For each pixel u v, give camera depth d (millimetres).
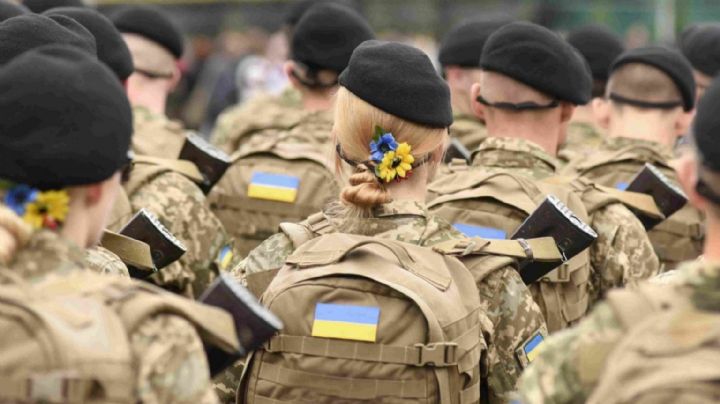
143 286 7246
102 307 6895
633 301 6898
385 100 9594
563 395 7012
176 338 6941
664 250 15180
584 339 6980
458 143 15008
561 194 11922
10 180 7105
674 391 6387
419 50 9938
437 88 9773
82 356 6633
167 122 15930
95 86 7188
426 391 8930
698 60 17938
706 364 6414
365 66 9703
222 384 9969
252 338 7633
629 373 6586
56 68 7133
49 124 7047
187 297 12602
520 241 10172
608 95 15531
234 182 14766
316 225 10047
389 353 8906
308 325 9055
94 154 7109
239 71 36500
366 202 9570
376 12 38250
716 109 6902
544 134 12531
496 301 9883
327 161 14578
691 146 7117
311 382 9023
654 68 15039
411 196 9836
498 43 12477
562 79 12367
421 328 8945
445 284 9203
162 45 16266
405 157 9555
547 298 11609
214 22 40875
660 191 12836
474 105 12812
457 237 9945
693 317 6637
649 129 15117
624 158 14867
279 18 39812
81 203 7262
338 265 9180
